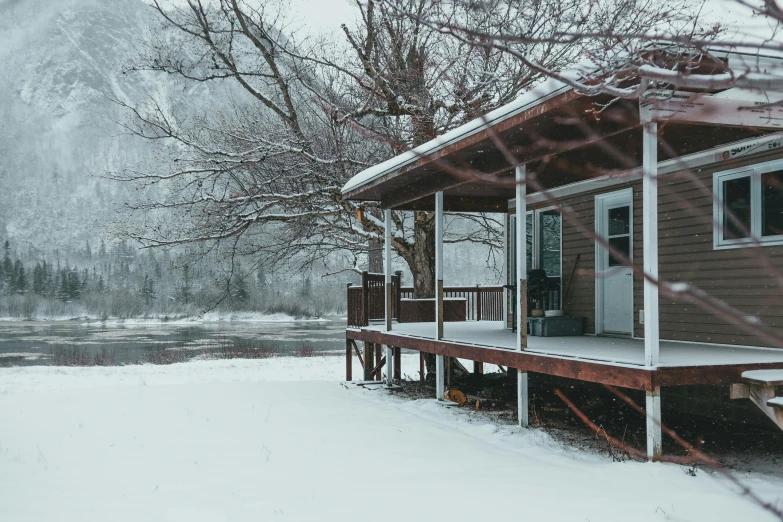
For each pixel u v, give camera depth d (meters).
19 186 154.50
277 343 34.47
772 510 1.64
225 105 20.88
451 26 2.30
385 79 16.36
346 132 17.36
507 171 9.04
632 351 7.80
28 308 76.38
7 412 10.59
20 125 190.62
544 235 12.03
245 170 19.16
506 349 8.59
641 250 9.75
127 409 10.70
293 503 5.62
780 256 7.65
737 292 8.17
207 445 7.98
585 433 8.22
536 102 6.46
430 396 11.76
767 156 7.80
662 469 6.00
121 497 5.92
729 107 5.87
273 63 17.91
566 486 5.78
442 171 9.92
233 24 18.39
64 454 7.67
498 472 6.38
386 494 5.79
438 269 10.44
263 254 20.47
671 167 9.08
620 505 5.14
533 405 9.80
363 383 13.43
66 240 140.00
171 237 19.08
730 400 8.41
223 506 5.59
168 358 25.89
